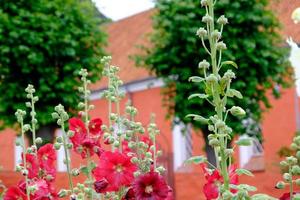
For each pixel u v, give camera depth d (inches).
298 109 611.5
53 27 452.4
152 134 113.3
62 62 460.8
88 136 117.7
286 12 453.1
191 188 610.9
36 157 121.4
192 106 448.8
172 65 464.8
